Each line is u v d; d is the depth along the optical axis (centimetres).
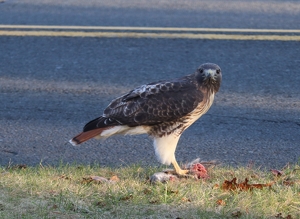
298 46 1566
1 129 1152
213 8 1858
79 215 770
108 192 848
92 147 1088
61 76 1403
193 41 1588
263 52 1530
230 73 1418
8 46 1557
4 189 840
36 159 1041
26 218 749
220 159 1044
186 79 965
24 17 1762
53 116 1211
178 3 1908
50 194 833
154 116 929
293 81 1384
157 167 1006
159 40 1593
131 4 1892
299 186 903
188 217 775
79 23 1714
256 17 1778
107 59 1492
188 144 1101
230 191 881
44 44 1570
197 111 949
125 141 1112
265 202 829
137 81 1382
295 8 1872
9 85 1348
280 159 1046
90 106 1255
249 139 1122
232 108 1245
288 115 1218
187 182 923
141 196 840
